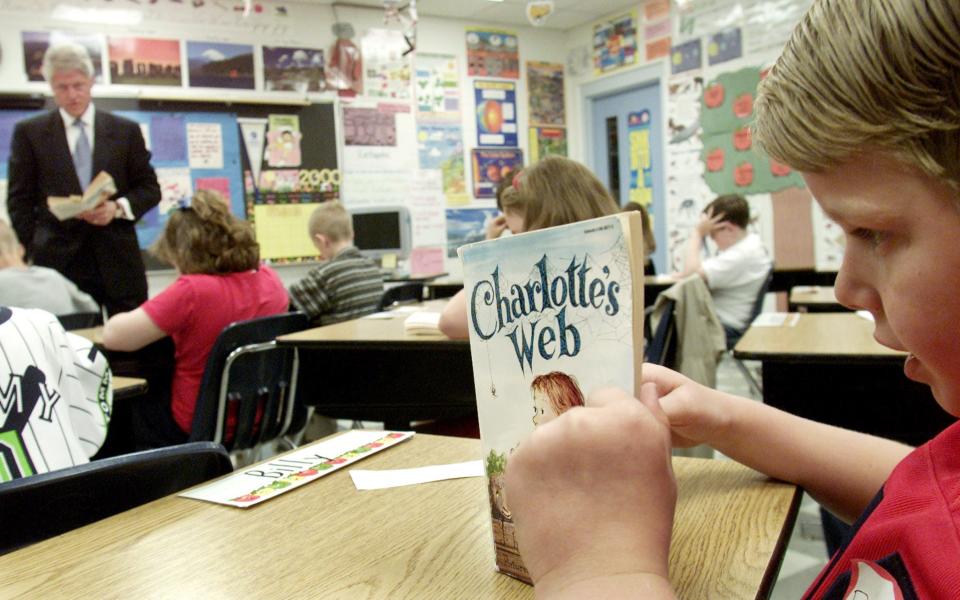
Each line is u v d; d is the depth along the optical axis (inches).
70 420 35.8
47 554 22.7
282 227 208.2
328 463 30.7
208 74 197.3
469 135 240.1
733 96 207.0
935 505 15.7
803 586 67.7
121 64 186.5
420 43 229.9
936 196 12.3
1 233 106.7
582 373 17.8
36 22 176.1
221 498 27.0
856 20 12.5
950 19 11.3
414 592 19.3
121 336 83.7
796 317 88.0
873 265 14.2
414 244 231.8
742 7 202.2
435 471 29.1
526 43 249.6
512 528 19.6
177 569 21.2
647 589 13.5
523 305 19.1
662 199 235.5
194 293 85.7
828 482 25.3
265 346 82.3
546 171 70.6
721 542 21.2
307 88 211.2
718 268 133.3
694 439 26.3
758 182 204.2
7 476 31.2
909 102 11.8
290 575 20.5
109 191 132.9
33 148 142.6
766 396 68.3
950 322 12.8
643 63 231.3
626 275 16.7
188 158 194.9
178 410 87.4
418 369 84.3
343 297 118.3
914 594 14.5
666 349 83.7
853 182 13.2
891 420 64.6
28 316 36.3
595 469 14.9
